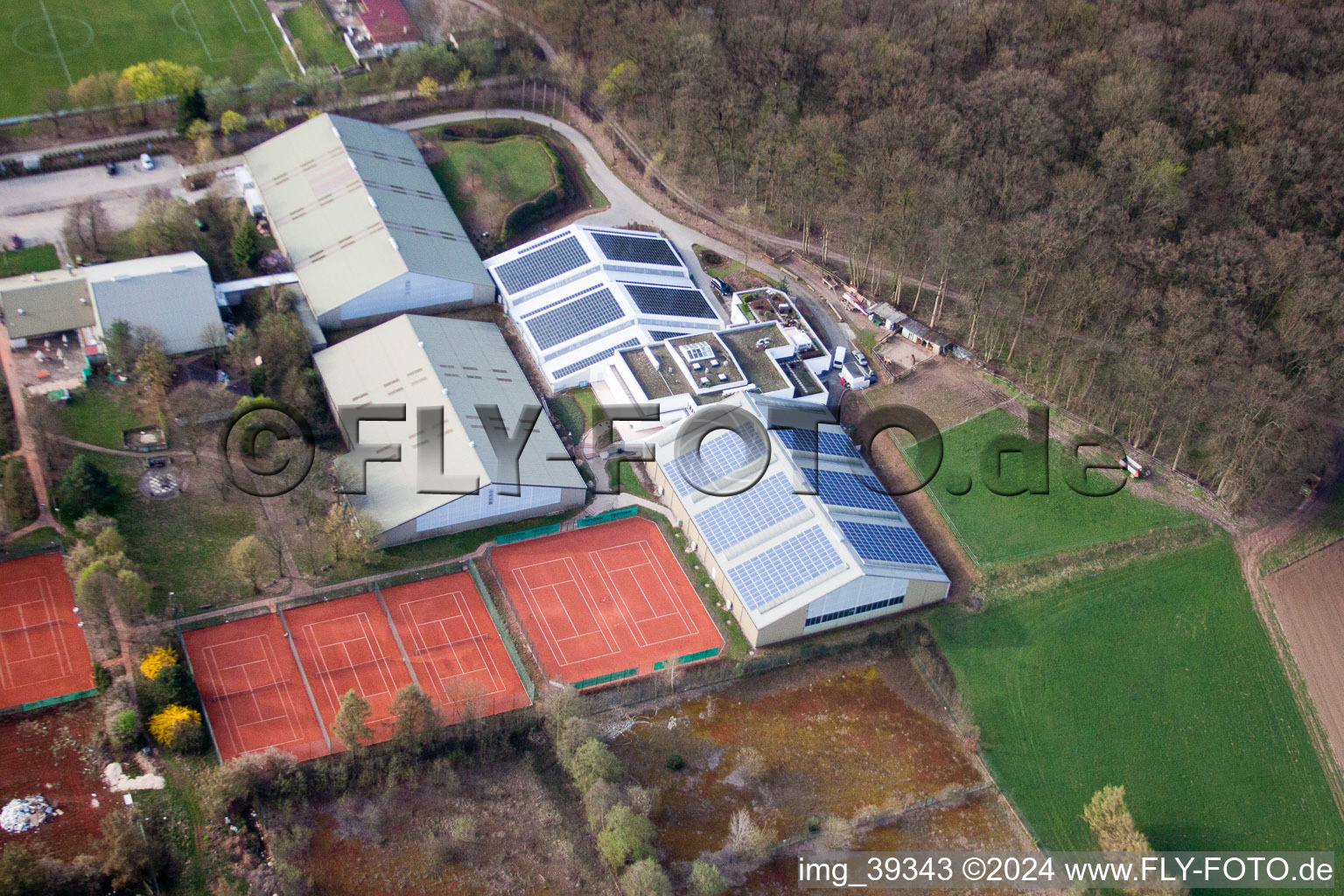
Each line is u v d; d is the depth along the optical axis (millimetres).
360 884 199750
